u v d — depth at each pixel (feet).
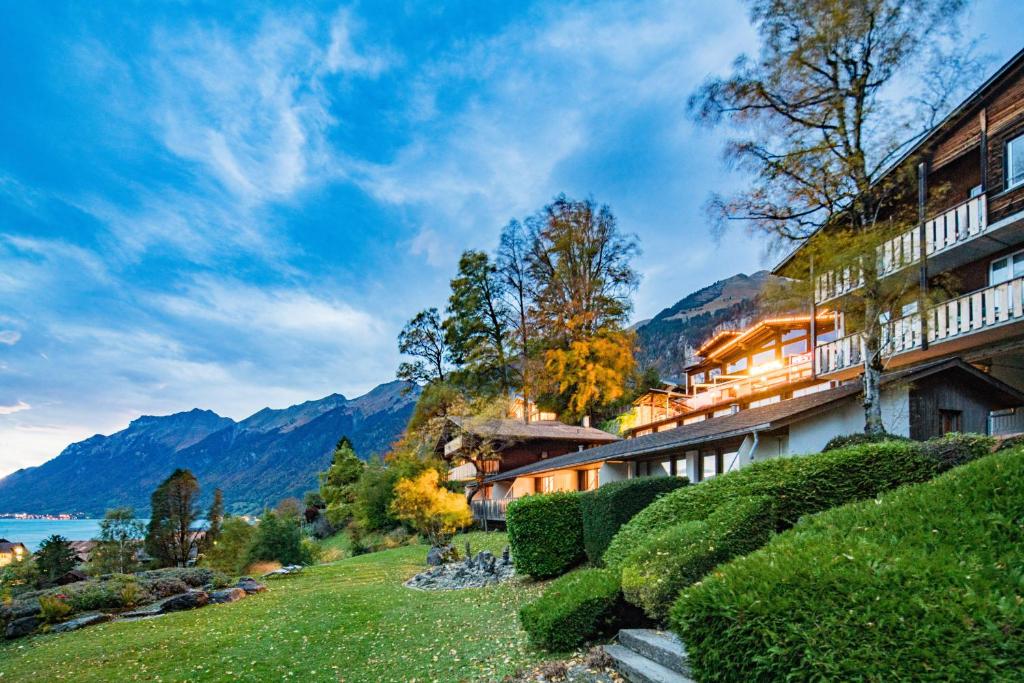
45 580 65.00
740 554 22.40
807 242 43.96
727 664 11.57
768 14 44.65
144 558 76.89
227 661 27.12
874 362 42.80
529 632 24.57
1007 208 47.37
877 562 12.03
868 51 42.91
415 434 133.59
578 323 132.87
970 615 9.82
